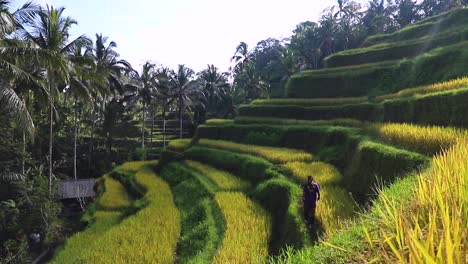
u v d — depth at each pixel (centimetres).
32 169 2934
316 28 6725
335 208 1355
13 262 2002
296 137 2703
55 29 2602
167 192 2720
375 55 3644
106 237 1794
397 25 6869
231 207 1758
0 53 1745
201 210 1922
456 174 433
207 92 6588
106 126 5044
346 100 3061
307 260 507
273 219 1638
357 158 1722
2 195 2281
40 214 2409
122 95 4803
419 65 2947
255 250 1212
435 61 2855
